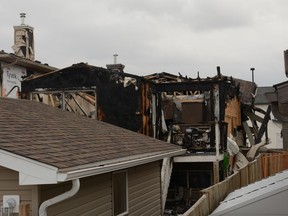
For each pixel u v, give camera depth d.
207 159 17.33
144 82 17.06
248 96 26.20
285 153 20.94
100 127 11.06
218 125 17.50
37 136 7.12
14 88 20.14
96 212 7.86
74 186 6.08
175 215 14.86
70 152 6.87
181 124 18.12
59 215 6.57
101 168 6.89
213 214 5.87
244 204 5.63
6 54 18.70
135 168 10.09
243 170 13.51
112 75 16.98
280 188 5.51
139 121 16.66
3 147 5.74
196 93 19.47
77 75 17.28
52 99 17.86
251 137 24.78
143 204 10.53
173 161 17.30
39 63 21.22
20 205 5.89
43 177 5.67
